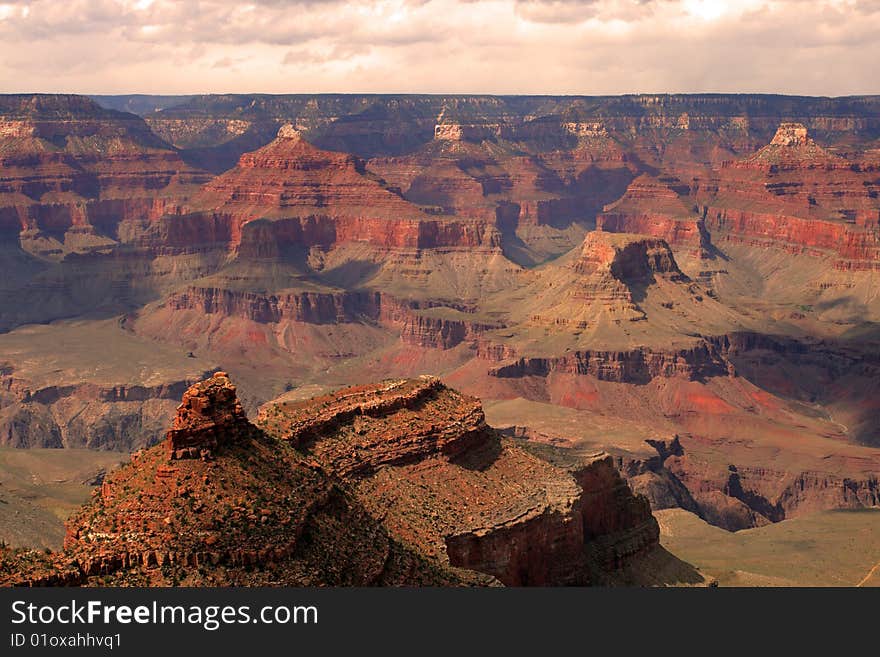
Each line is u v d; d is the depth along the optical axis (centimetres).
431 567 11619
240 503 9900
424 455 14475
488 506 14150
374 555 10819
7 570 8881
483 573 12744
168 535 9369
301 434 13600
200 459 10100
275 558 9656
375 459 13975
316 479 11075
